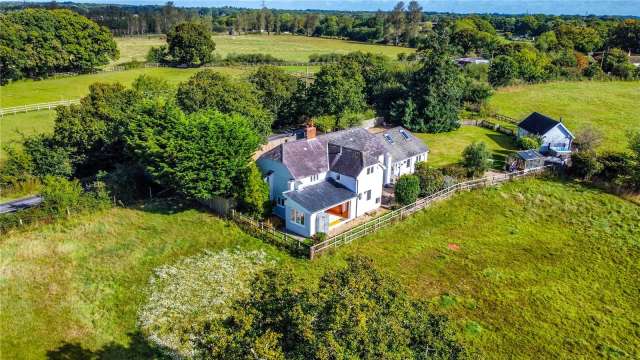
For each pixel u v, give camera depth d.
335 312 18.81
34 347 29.86
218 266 38.66
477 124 84.94
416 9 187.88
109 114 57.69
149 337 31.02
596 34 160.62
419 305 22.52
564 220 50.31
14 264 37.66
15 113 80.12
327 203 44.31
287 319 19.62
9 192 51.62
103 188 48.38
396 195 49.69
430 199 50.62
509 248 44.31
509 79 112.44
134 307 33.81
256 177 44.44
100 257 39.47
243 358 18.44
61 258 39.00
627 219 50.62
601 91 110.75
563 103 100.12
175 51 124.62
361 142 53.94
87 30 115.75
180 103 60.66
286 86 80.56
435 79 79.25
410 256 41.84
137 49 159.00
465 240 45.22
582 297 37.56
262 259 39.84
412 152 59.44
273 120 73.31
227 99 59.75
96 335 31.06
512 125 84.25
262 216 46.41
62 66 113.38
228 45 175.12
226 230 44.12
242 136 45.91
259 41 193.50
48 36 107.88
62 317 32.47
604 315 35.53
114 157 57.53
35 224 43.12
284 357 18.12
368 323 18.86
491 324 33.91
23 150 54.75
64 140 55.00
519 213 51.25
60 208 44.41
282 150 46.72
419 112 79.88
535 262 42.16
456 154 68.50
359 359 17.88
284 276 22.56
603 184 57.50
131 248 40.94
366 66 98.75
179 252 40.66
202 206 48.56
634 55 155.62
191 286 36.09
